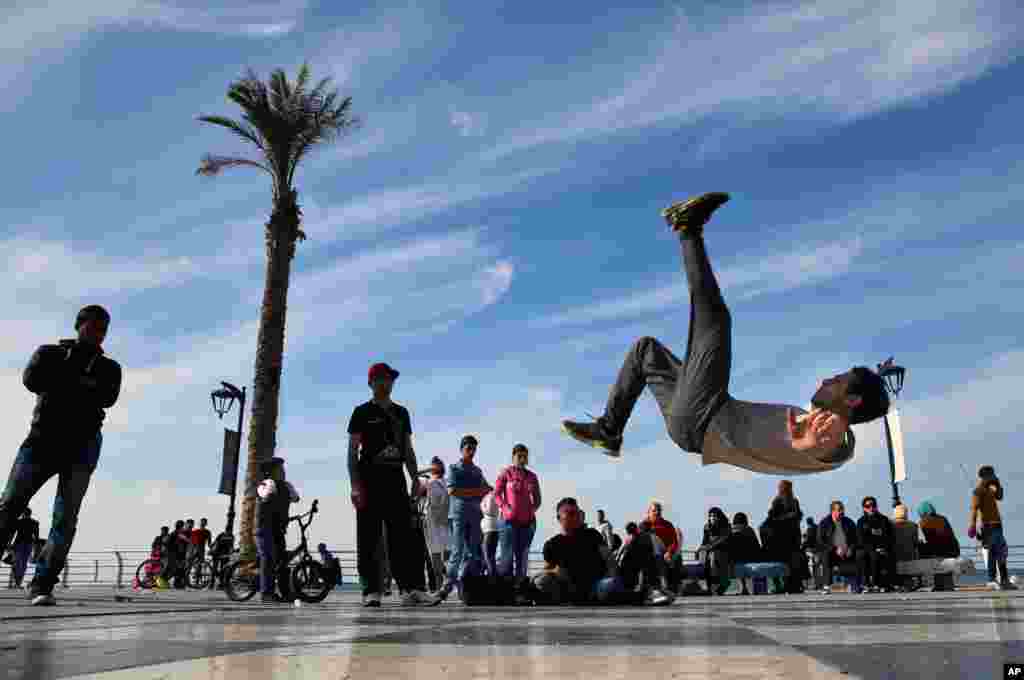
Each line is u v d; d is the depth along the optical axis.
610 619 3.63
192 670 1.51
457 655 1.78
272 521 9.45
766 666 1.49
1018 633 2.16
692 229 5.06
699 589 13.73
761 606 5.84
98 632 2.65
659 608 5.96
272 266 18.08
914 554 13.44
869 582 12.80
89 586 21.78
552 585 6.80
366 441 6.33
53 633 2.60
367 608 5.94
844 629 2.50
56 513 5.44
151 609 5.05
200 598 10.02
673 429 5.06
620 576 6.91
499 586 6.77
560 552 6.91
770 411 4.77
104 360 5.56
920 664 1.47
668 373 5.32
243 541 16.17
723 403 4.88
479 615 4.35
